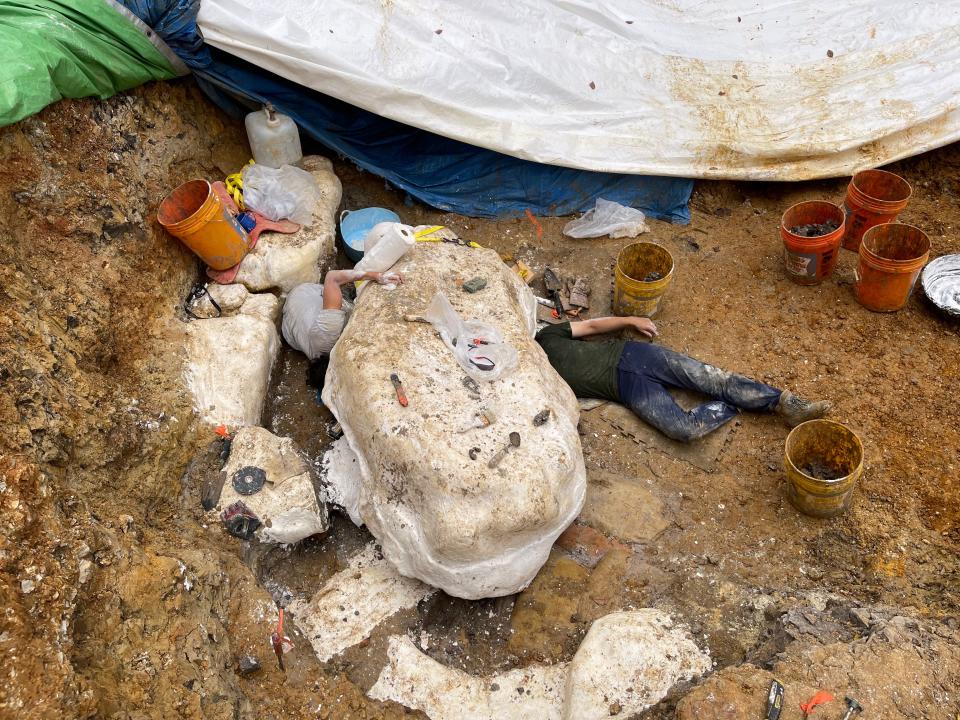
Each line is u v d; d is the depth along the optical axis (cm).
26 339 304
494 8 482
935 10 518
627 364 402
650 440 393
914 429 381
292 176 475
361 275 402
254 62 436
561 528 331
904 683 272
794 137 491
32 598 245
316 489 349
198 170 461
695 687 283
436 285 395
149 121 425
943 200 509
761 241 497
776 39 520
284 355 439
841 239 461
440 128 464
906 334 430
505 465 315
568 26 501
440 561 314
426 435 321
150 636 277
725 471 377
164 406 354
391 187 536
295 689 304
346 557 353
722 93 502
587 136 489
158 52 422
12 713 221
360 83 440
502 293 396
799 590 328
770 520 355
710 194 523
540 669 313
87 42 378
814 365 418
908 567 329
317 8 438
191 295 424
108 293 353
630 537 353
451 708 302
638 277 462
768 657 296
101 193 371
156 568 290
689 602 326
